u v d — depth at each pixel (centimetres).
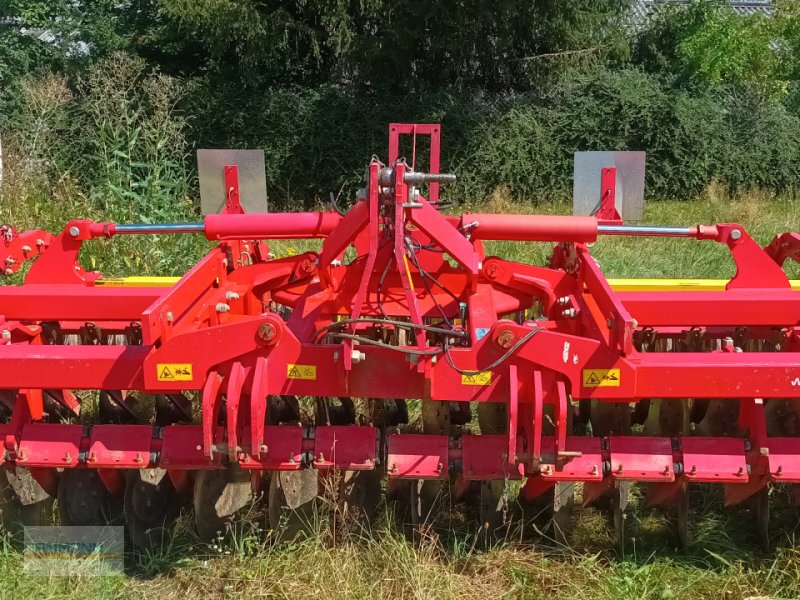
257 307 430
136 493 344
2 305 394
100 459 312
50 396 396
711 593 315
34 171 850
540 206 1382
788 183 1549
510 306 409
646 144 1483
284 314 525
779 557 331
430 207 331
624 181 438
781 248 423
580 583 319
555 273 419
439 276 408
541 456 309
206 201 450
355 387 307
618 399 301
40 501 347
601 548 343
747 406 317
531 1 1319
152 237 675
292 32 1365
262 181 446
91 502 346
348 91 1420
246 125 1337
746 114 1565
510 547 338
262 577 316
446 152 1399
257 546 333
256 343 300
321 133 1352
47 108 973
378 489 349
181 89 1259
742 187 1522
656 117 1466
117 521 354
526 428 312
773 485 380
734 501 330
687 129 1461
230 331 299
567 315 378
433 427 352
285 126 1340
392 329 423
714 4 1669
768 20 1680
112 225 408
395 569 317
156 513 351
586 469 307
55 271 412
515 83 1548
